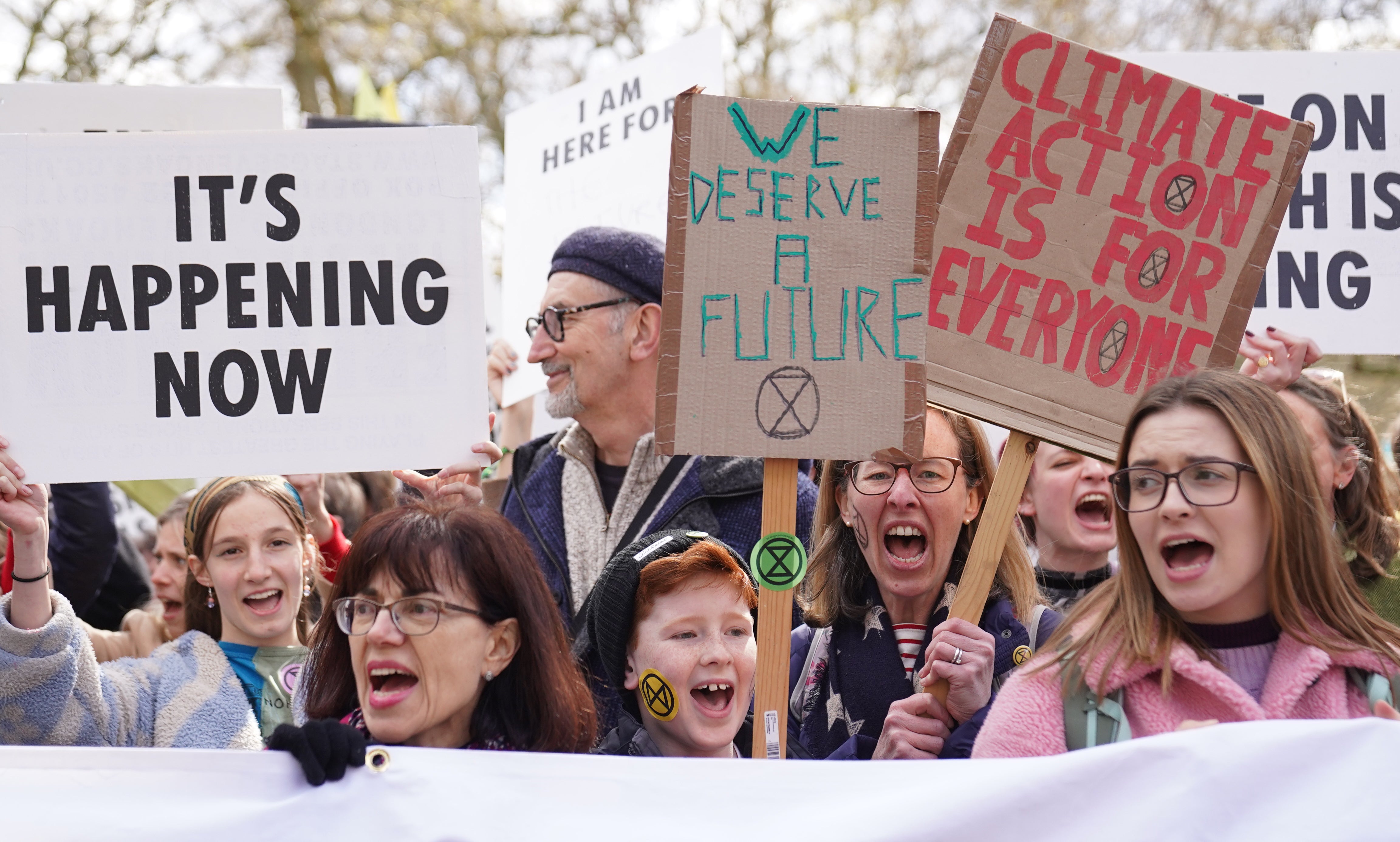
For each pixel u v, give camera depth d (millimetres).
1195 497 2051
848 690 2781
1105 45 12531
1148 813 1834
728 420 2197
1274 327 3410
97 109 3650
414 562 2117
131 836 1869
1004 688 2197
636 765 1924
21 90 3641
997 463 3488
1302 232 3438
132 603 4375
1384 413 8180
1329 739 1827
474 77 13961
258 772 1904
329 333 2523
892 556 2801
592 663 2693
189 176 2537
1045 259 2447
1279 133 2445
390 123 4180
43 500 2441
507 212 4715
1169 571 2072
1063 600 3432
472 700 2152
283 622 2945
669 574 2416
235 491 2971
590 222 4445
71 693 2365
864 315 2225
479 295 2537
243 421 2498
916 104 12992
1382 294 3414
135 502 5184
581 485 3490
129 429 2482
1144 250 2447
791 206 2230
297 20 12914
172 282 2518
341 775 1896
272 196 2541
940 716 2400
